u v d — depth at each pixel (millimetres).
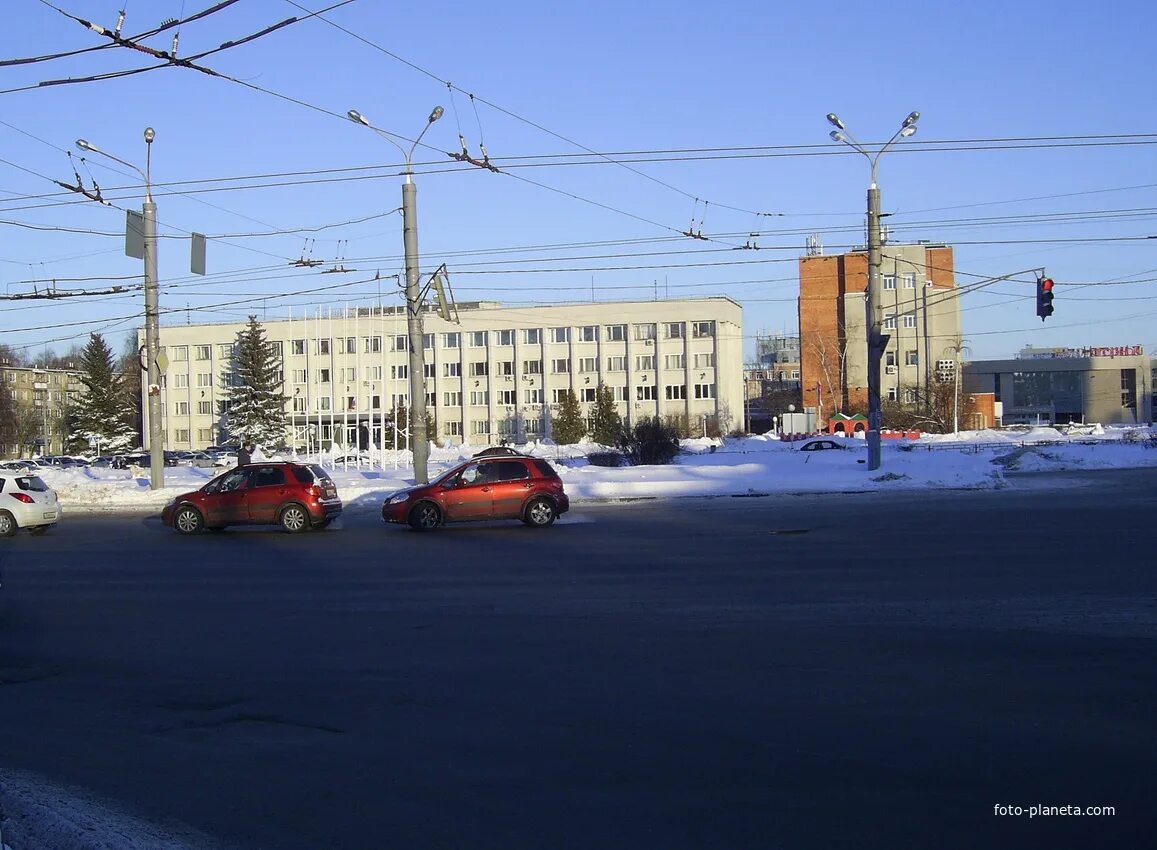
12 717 8227
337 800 6156
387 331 97688
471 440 107562
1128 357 127250
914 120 31875
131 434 86312
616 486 33656
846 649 9750
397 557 18516
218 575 16672
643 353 104250
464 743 7195
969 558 15875
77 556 19922
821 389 105688
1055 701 7785
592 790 6172
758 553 17406
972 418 94500
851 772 6352
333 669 9609
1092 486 32000
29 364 139000
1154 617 10875
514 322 106938
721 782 6238
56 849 5473
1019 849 5188
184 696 8781
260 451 81250
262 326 95250
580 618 11844
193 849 5453
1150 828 5422
